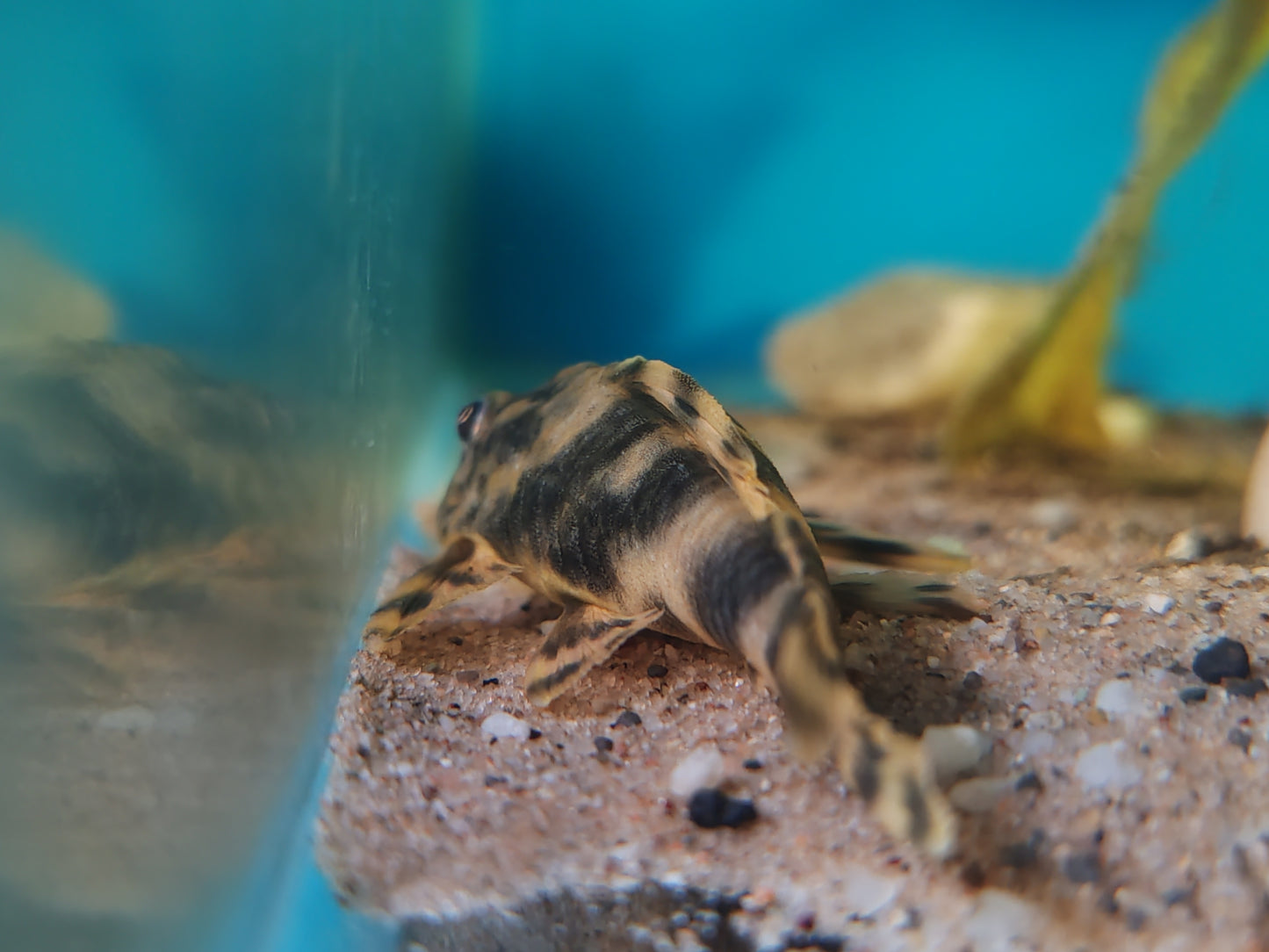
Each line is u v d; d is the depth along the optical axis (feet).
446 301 0.71
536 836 0.27
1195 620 0.31
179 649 0.22
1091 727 0.28
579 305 0.84
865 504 0.50
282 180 0.27
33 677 0.18
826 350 0.74
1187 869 0.25
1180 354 0.73
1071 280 0.53
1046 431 0.58
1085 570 0.37
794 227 0.80
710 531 0.29
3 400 0.17
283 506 0.27
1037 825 0.26
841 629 0.31
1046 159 0.75
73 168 0.19
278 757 0.27
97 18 0.20
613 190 0.81
